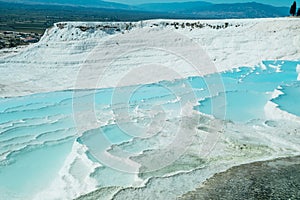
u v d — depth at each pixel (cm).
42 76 2112
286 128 1229
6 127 1278
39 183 915
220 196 821
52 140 1173
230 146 1088
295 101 1514
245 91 1748
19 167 992
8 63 2350
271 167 961
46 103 1594
